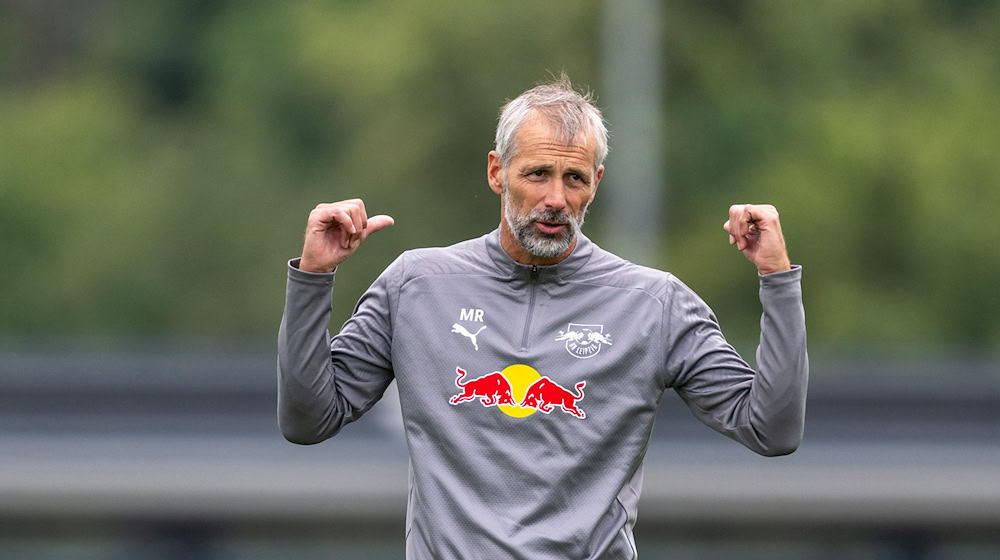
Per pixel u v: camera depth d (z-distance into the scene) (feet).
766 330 48.75
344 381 50.57
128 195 361.71
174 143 385.91
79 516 106.42
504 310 49.83
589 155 48.62
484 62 342.85
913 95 359.87
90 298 350.23
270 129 371.15
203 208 358.02
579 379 49.03
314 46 360.89
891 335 326.85
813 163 342.44
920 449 119.44
